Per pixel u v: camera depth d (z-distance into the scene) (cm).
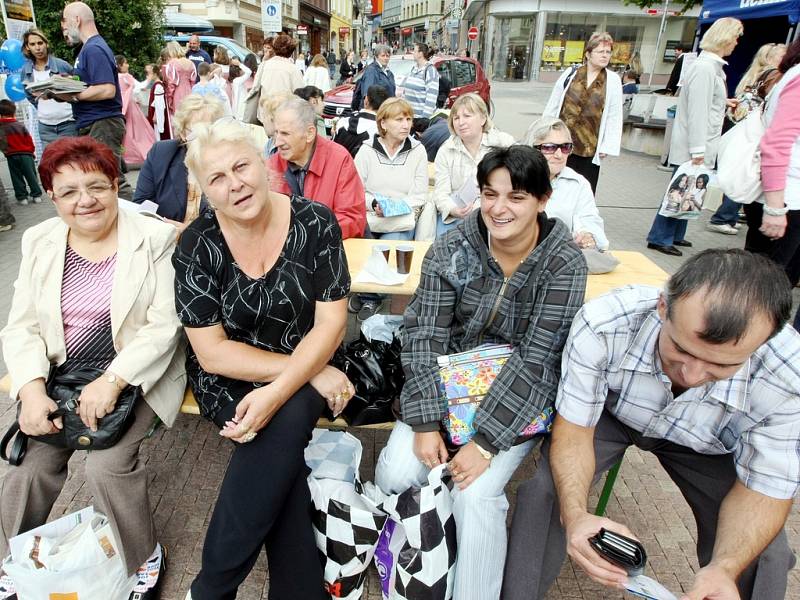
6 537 180
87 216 178
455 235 191
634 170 939
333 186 323
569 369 164
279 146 312
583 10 2853
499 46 3152
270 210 180
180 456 260
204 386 192
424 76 880
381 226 381
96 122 540
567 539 146
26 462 182
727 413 150
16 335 190
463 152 386
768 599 149
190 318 179
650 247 557
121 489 176
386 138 401
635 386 160
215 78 945
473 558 168
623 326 155
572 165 496
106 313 191
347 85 1220
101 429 173
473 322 192
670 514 234
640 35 2891
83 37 518
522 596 171
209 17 2416
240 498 164
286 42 729
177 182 299
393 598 176
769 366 138
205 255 178
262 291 181
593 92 466
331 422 204
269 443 170
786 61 302
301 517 175
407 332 196
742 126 328
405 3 6962
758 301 109
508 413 174
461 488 172
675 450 175
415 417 181
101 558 169
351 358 215
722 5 805
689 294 115
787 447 141
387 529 180
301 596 175
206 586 164
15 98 721
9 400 291
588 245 277
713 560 141
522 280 182
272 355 185
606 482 208
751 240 355
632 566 132
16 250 509
